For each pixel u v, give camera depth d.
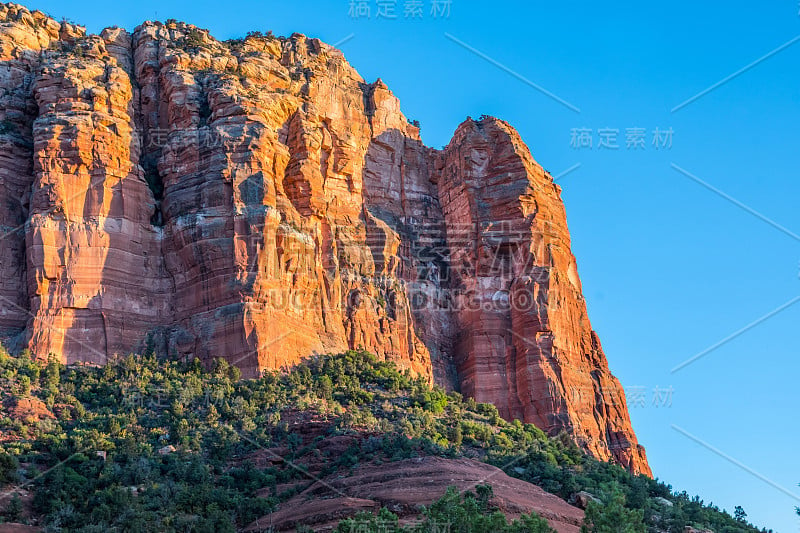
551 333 129.00
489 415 121.00
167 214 122.50
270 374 113.56
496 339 130.50
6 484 93.38
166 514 90.69
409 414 113.19
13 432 101.12
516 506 92.56
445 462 100.94
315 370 117.19
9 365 110.19
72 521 88.94
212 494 94.50
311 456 102.81
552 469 107.06
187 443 103.00
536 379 126.81
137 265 119.62
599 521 85.38
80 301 116.00
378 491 94.12
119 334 116.44
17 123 126.69
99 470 97.31
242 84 130.75
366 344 125.62
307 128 128.25
